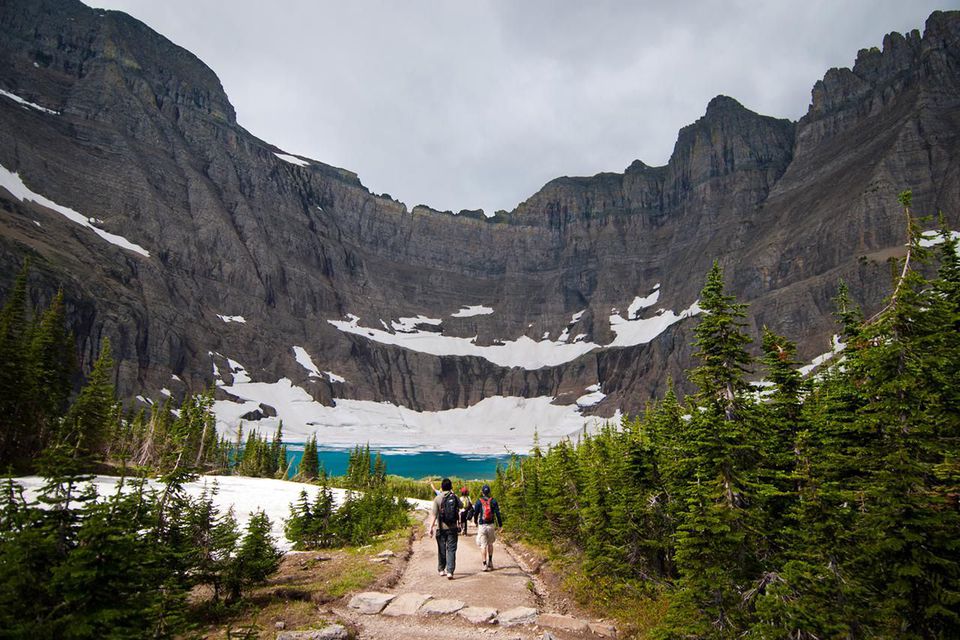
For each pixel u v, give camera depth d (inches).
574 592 598.9
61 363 1946.4
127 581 335.3
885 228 6210.6
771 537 505.4
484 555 671.8
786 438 601.6
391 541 932.6
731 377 496.4
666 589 578.9
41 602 313.4
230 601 547.2
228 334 7637.8
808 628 390.3
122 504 359.6
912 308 418.0
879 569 392.2
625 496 660.7
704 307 513.0
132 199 7450.8
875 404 425.7
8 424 1521.9
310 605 520.4
